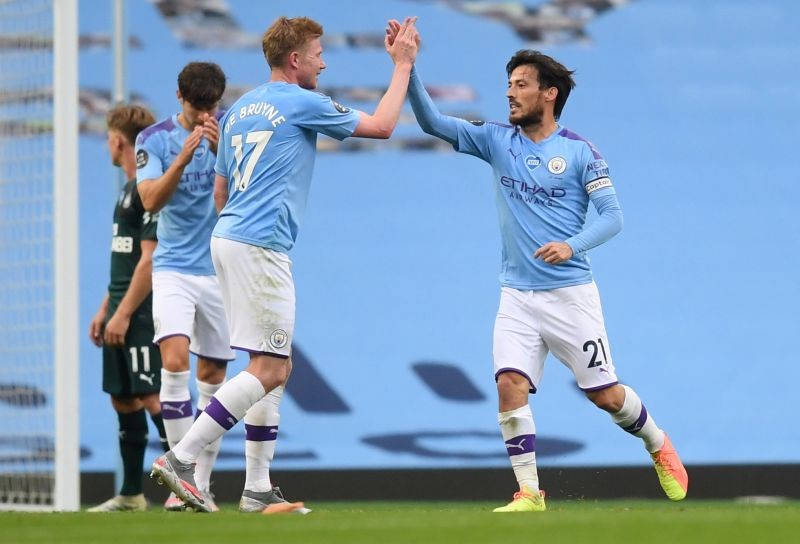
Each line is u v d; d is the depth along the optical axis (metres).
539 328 18.28
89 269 31.36
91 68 33.03
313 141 16.97
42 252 23.86
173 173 18.88
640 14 33.16
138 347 21.17
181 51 33.41
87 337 30.77
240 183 16.67
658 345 30.75
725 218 31.56
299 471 29.97
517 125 18.61
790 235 31.45
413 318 31.20
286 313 16.56
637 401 19.02
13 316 24.17
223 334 20.28
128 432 21.64
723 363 30.64
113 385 21.47
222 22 33.66
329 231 31.69
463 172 32.16
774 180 31.80
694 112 32.38
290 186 16.62
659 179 31.81
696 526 12.26
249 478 17.72
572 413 30.14
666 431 30.23
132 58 33.16
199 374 20.44
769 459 30.06
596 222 17.95
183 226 19.89
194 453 16.45
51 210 25.23
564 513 14.97
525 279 18.33
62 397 21.89
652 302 30.97
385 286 31.38
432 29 33.56
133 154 21.94
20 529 12.95
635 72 32.72
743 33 32.88
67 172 22.17
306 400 30.41
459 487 30.09
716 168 31.92
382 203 31.92
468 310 31.33
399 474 30.05
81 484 29.84
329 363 30.70
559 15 33.38
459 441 30.34
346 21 33.69
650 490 29.86
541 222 18.23
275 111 16.66
